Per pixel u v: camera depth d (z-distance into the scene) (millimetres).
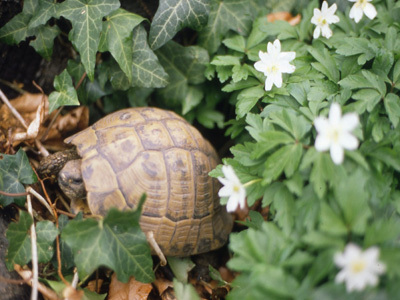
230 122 508
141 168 468
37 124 521
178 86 568
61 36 544
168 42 548
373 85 442
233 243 402
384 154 406
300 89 462
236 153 440
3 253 456
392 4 519
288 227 401
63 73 506
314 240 371
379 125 427
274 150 421
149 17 555
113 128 489
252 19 551
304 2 556
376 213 403
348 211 376
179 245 482
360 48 472
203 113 576
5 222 472
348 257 353
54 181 515
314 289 369
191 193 482
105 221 425
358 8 471
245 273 411
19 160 476
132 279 483
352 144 374
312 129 430
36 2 514
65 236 419
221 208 514
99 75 545
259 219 448
